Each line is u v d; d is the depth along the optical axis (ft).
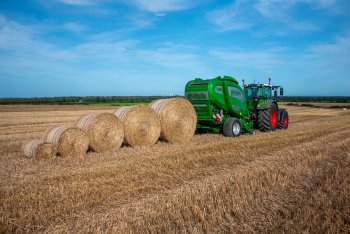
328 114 98.94
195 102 43.09
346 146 34.76
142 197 18.67
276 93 56.39
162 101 38.63
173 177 22.70
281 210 16.90
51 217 16.26
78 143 31.27
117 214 16.08
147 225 15.11
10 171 25.04
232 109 43.24
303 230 14.66
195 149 33.06
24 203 18.06
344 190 19.02
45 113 104.73
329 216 15.87
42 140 31.14
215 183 20.79
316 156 28.84
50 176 23.25
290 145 35.60
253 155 29.96
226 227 15.23
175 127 38.24
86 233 14.28
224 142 37.19
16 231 14.90
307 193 19.52
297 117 86.58
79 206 17.52
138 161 27.55
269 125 48.73
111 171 24.26
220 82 42.47
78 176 23.15
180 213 16.40
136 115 35.73
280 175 22.54
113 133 34.06
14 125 66.80
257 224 15.52
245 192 19.35
